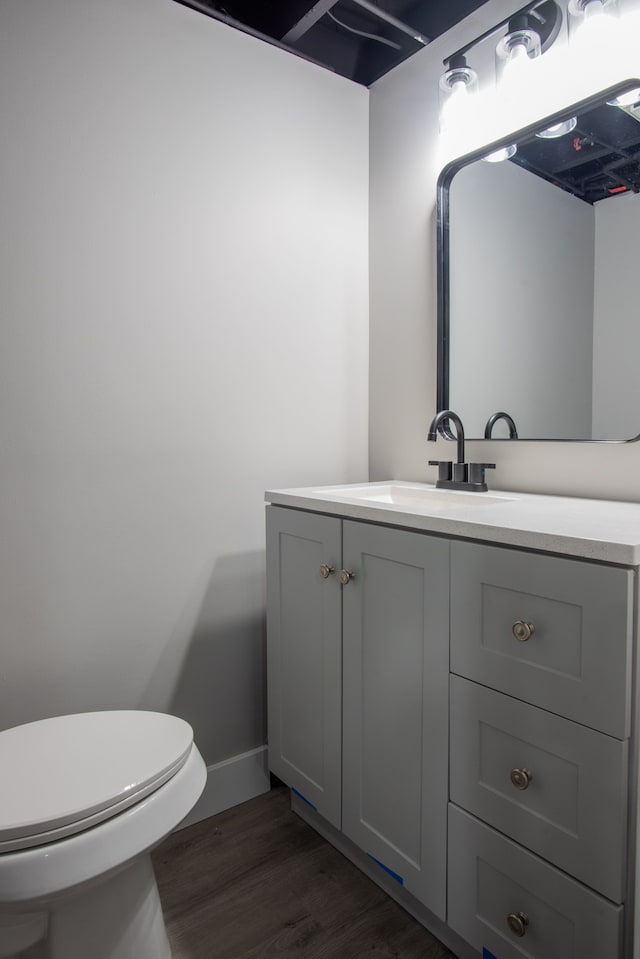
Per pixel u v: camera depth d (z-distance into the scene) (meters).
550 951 0.93
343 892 1.34
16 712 1.36
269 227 1.72
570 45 1.37
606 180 1.33
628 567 0.81
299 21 1.61
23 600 1.36
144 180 1.48
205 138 1.58
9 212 1.30
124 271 1.46
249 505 1.71
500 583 0.97
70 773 0.96
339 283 1.89
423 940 1.21
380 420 1.95
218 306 1.62
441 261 1.69
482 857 1.03
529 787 0.95
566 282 1.41
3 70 1.29
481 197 1.59
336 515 1.34
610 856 0.84
